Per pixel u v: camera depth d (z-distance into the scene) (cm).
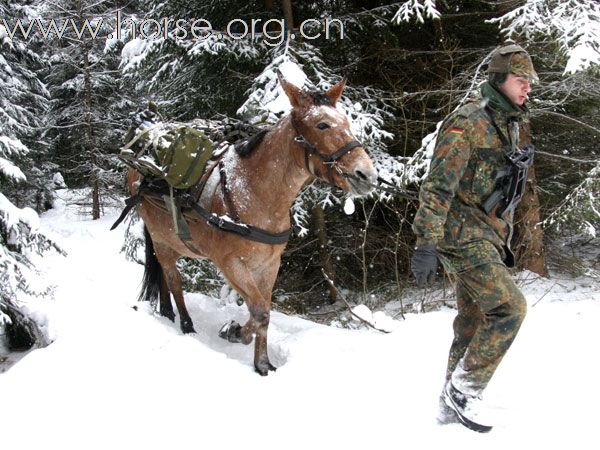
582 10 689
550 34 720
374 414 358
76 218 1467
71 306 570
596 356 430
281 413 360
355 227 1113
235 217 432
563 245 1029
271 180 423
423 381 406
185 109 997
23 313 593
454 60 944
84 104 1507
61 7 1382
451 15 887
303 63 850
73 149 1652
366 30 936
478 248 320
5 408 347
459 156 312
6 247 606
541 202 985
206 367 401
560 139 990
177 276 562
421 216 315
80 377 380
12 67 1148
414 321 537
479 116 314
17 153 670
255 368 445
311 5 996
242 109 749
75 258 873
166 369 394
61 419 337
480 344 324
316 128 387
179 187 457
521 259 876
